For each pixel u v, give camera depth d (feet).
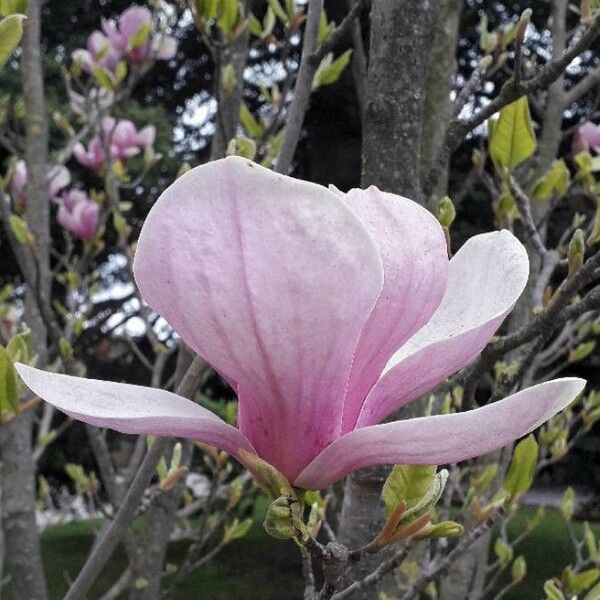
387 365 1.00
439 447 0.79
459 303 1.04
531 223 1.78
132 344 3.04
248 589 8.23
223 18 1.89
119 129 3.69
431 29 1.47
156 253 0.76
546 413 0.76
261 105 7.79
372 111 1.45
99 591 8.27
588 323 2.67
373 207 0.89
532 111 4.23
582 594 2.45
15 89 8.34
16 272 8.82
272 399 0.85
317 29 1.69
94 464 8.19
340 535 1.49
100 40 3.29
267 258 0.74
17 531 2.45
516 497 1.56
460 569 2.69
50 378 0.82
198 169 0.72
